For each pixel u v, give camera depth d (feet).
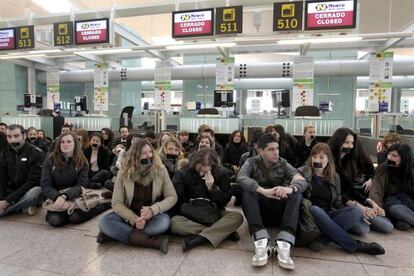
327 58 31.27
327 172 8.05
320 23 14.44
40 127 24.31
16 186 9.64
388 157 8.97
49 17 21.68
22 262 6.49
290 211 7.10
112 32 18.85
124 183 7.69
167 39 38.09
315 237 7.09
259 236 6.83
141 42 28.58
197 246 7.32
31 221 9.00
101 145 14.05
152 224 7.40
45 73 32.71
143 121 32.83
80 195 9.12
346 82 30.91
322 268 6.36
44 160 9.71
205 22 16.07
